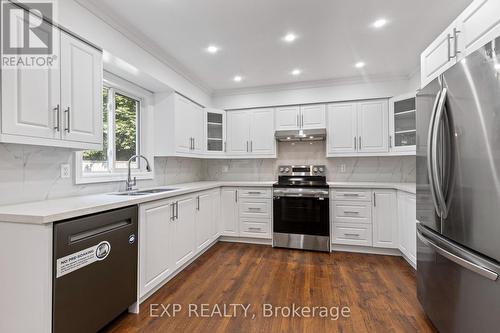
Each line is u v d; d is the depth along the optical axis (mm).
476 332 1180
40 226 1237
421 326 1674
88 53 1789
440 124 1432
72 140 1654
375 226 3074
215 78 3465
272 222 3457
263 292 2141
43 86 1477
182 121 3168
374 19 2086
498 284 1057
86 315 1429
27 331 1257
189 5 1898
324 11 1980
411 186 2715
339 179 3793
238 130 3938
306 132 3541
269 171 4094
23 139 1373
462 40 1480
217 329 1652
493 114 1072
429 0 1847
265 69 3156
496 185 1063
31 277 1250
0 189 1521
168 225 2285
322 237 3201
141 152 2957
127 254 1759
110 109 2541
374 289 2189
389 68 3098
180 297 2059
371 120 3379
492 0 1265
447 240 1418
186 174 3818
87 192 2150
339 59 2859
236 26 2193
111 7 1913
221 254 3107
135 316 1798
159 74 2664
